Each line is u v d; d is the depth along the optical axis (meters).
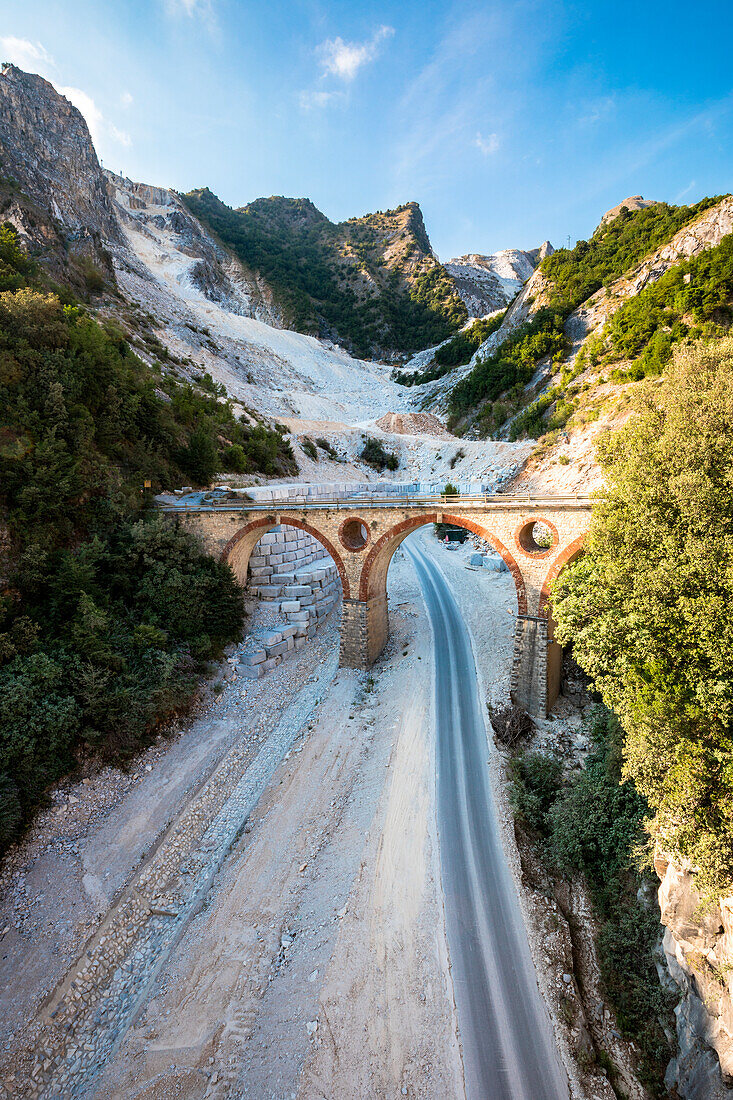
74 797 20.62
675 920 13.09
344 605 32.38
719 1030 11.20
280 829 20.88
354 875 18.25
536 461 57.69
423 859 18.72
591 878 18.38
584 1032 13.73
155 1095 12.59
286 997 14.59
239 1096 12.39
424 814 20.72
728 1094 10.80
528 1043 13.29
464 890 17.50
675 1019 13.45
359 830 20.27
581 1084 12.56
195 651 29.41
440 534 64.94
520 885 17.77
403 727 26.16
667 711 12.59
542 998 14.37
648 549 15.32
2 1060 13.31
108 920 17.05
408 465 79.69
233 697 29.28
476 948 15.62
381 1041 13.27
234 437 54.75
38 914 16.89
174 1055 13.44
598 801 18.91
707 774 11.45
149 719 24.11
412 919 16.52
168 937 16.97
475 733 25.55
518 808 20.64
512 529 26.58
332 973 14.89
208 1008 14.55
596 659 16.50
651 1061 13.41
